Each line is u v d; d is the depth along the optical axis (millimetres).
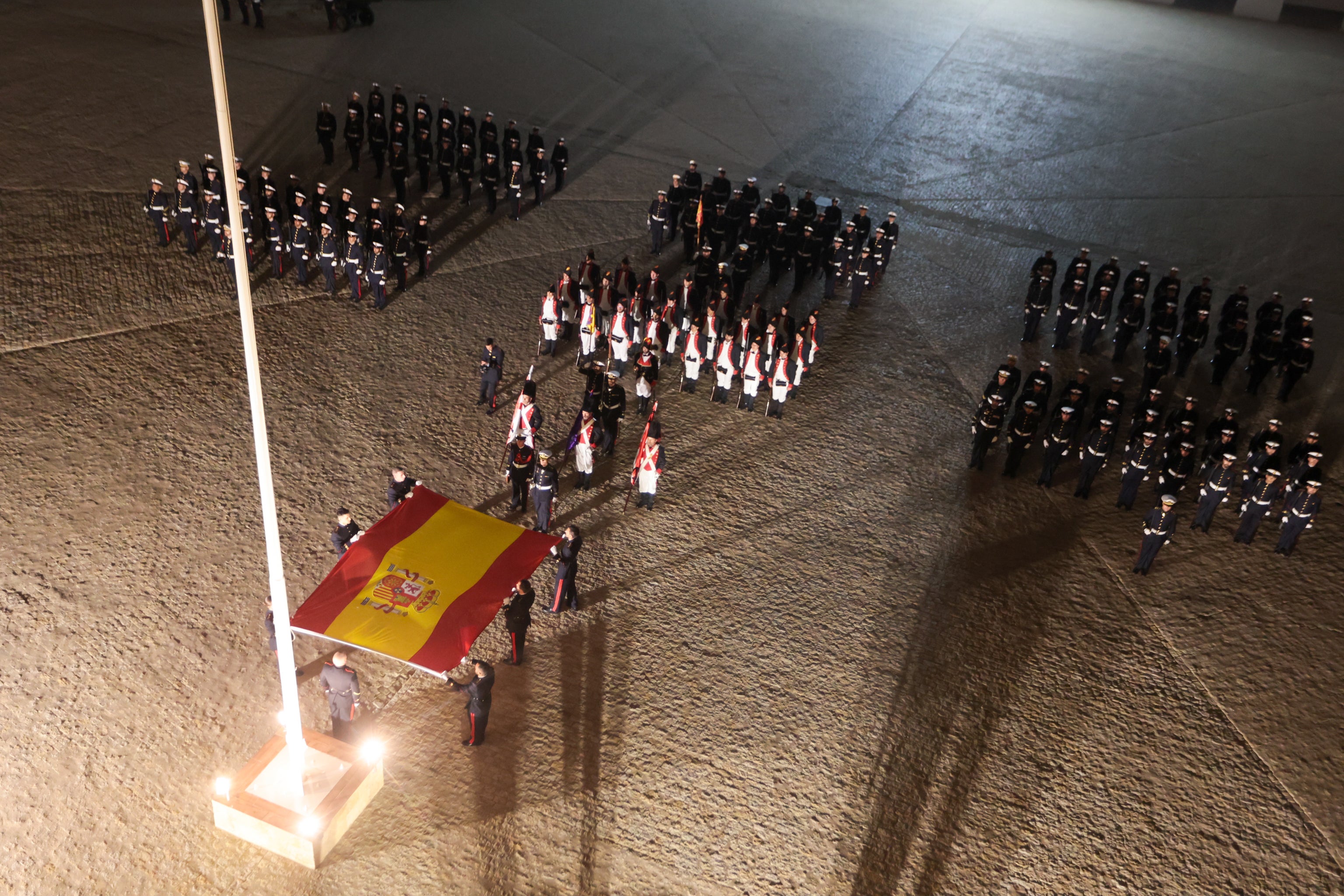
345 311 29062
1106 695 19422
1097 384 28672
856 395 27438
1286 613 21484
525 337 28766
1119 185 40625
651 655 19375
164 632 18828
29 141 35531
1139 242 36500
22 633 18500
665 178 38312
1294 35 59969
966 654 20016
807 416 26484
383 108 35688
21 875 15031
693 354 26422
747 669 19266
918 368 28766
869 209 37281
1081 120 46344
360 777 15953
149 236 31297
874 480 24422
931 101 47062
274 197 30516
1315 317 32500
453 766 17094
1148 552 21859
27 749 16625
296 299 29375
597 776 17125
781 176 39156
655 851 16062
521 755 17359
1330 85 52094
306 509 21922
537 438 24938
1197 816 17359
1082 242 36250
